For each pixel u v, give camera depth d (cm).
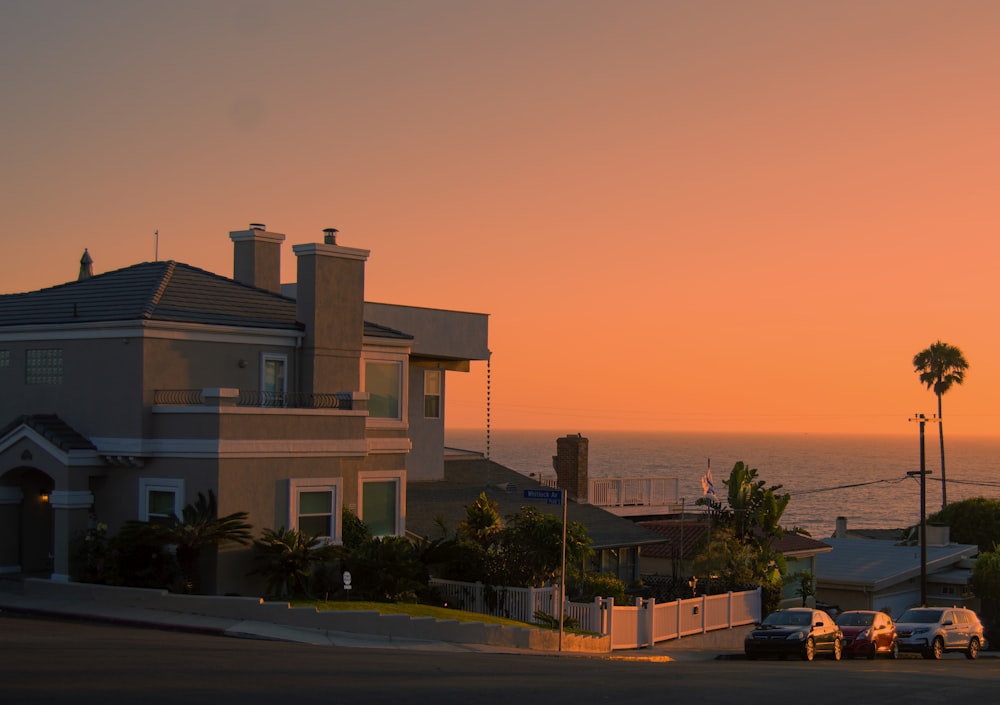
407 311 4088
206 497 2683
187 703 1394
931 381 9175
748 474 4669
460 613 2898
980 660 4047
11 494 2939
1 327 3031
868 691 2116
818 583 5419
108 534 2819
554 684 1883
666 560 4638
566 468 4694
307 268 3155
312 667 1830
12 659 1678
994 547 6538
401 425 3466
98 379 2872
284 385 3122
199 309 2977
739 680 2230
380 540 3050
